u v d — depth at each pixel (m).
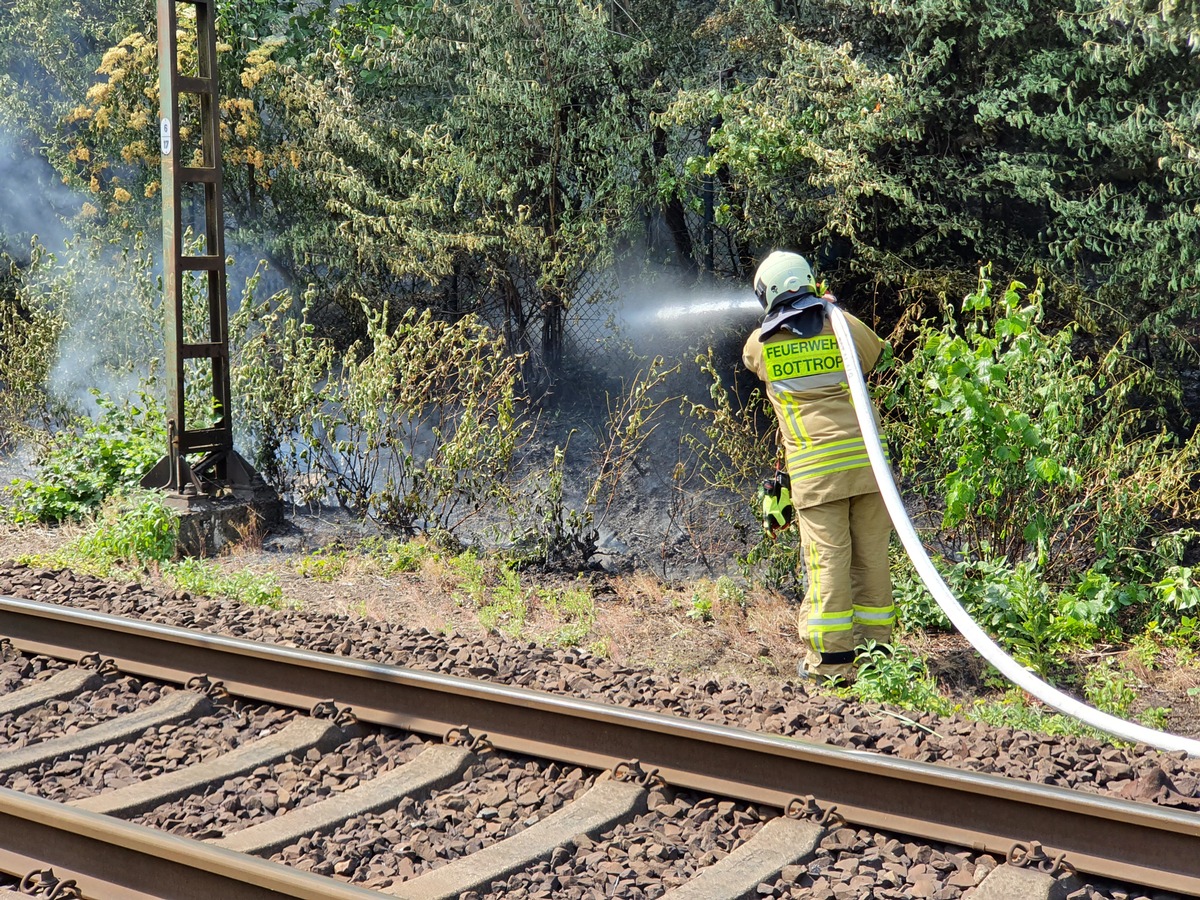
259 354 9.38
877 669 5.41
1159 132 8.38
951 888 3.44
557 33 10.09
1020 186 8.83
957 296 9.48
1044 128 8.64
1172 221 8.24
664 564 8.28
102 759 4.39
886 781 3.83
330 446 9.77
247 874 3.23
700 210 10.35
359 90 11.55
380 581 7.26
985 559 6.89
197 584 6.68
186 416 8.99
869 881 3.48
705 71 10.12
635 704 4.77
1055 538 7.15
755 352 5.73
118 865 3.48
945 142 9.59
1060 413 6.76
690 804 4.04
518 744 4.39
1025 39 8.96
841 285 10.28
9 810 3.63
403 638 5.56
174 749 4.49
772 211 9.69
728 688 4.96
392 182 11.15
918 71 8.84
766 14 9.47
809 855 3.67
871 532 5.75
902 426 7.22
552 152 10.48
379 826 3.88
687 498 8.94
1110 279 8.88
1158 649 6.44
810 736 4.42
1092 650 6.43
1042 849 3.53
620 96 10.05
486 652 5.33
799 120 9.04
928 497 7.71
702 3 10.41
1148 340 9.26
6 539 7.79
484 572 7.60
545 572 7.92
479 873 3.53
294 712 4.79
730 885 3.46
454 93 11.11
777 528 6.00
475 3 10.22
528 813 4.00
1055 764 4.15
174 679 5.09
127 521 7.40
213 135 8.09
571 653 5.45
